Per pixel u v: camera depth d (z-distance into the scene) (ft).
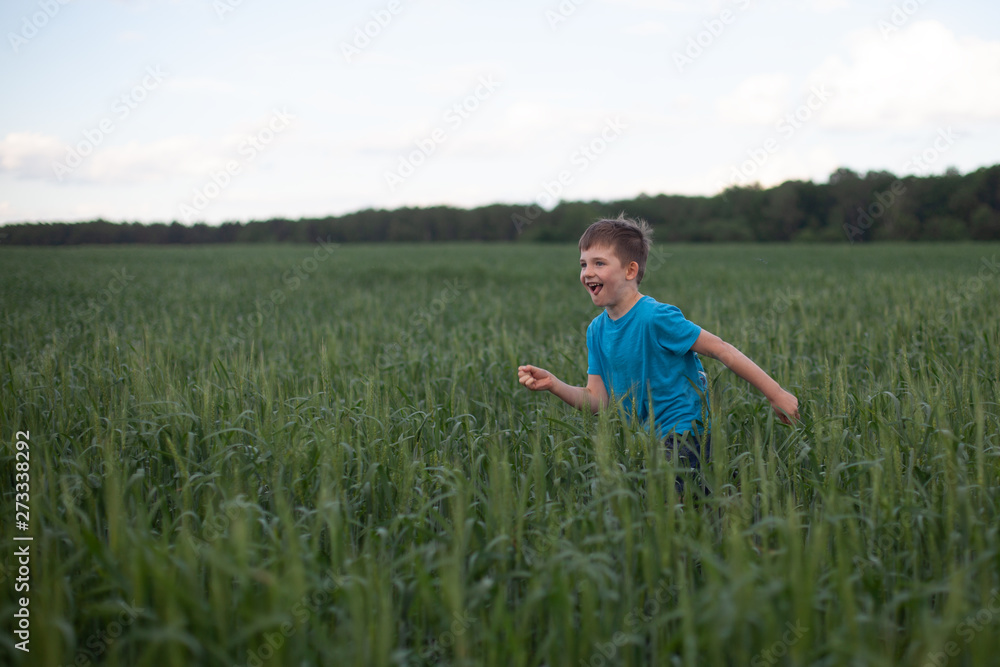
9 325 24.85
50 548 7.38
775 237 239.30
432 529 8.86
